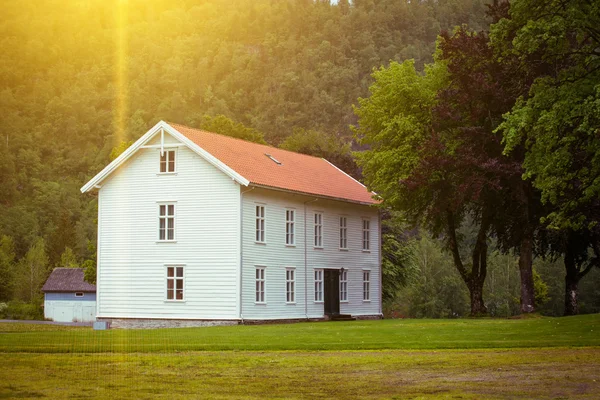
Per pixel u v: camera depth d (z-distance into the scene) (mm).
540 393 13797
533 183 30906
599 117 26375
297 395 13648
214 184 43594
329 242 51844
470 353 20625
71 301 83750
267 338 25906
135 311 45125
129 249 45625
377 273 57688
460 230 102625
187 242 44031
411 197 47094
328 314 51000
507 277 101750
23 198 195875
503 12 42219
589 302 89812
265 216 45156
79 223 165750
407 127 45750
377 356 19891
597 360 18641
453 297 104125
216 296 42938
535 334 26547
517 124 28984
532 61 32938
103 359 19078
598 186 29109
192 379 15570
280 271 46344
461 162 40562
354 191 54750
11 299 101125
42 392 13945
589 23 28766
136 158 45875
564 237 44969
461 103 41594
